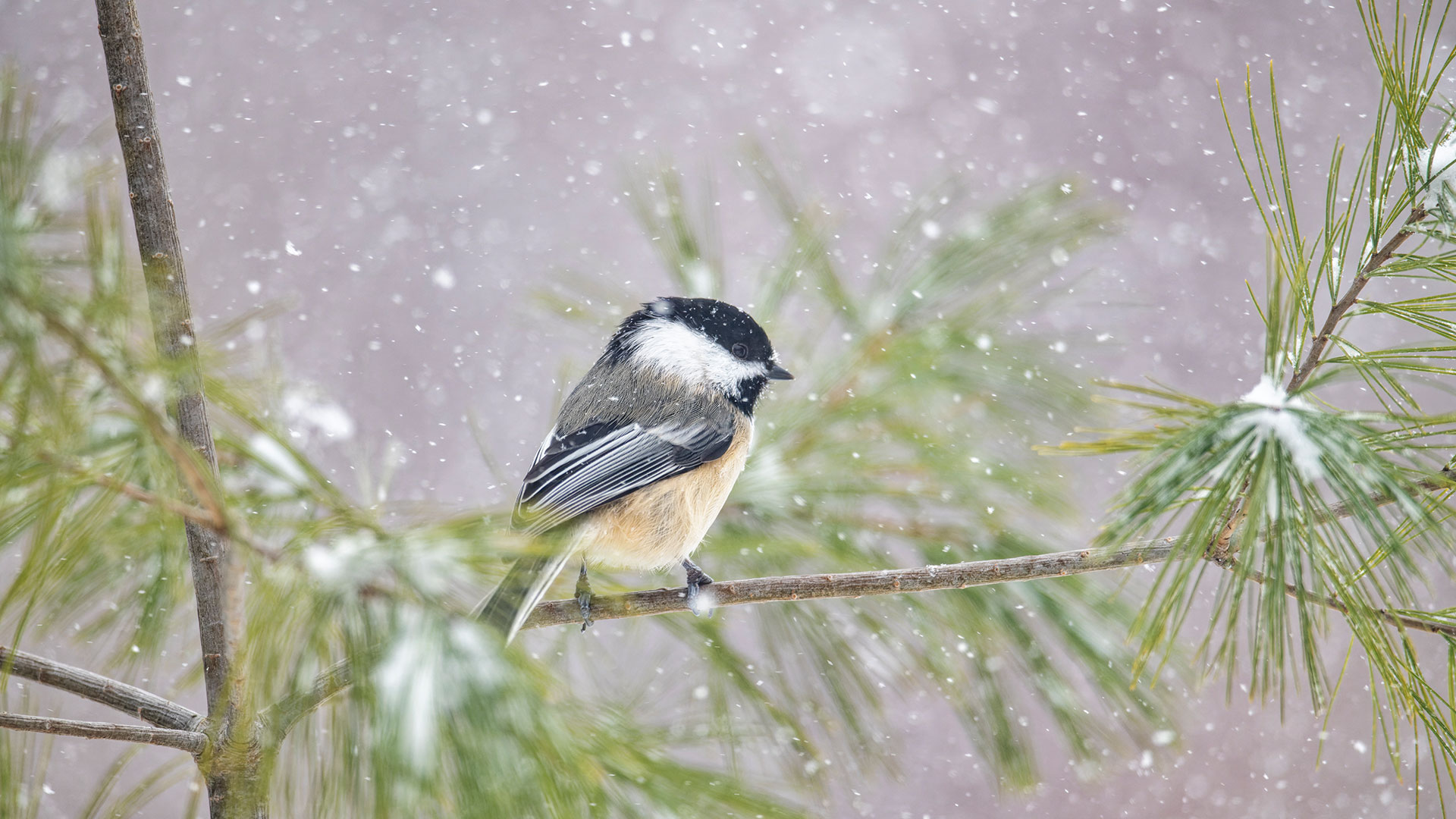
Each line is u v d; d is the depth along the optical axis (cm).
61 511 214
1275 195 251
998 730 255
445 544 237
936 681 256
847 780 256
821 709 256
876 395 256
